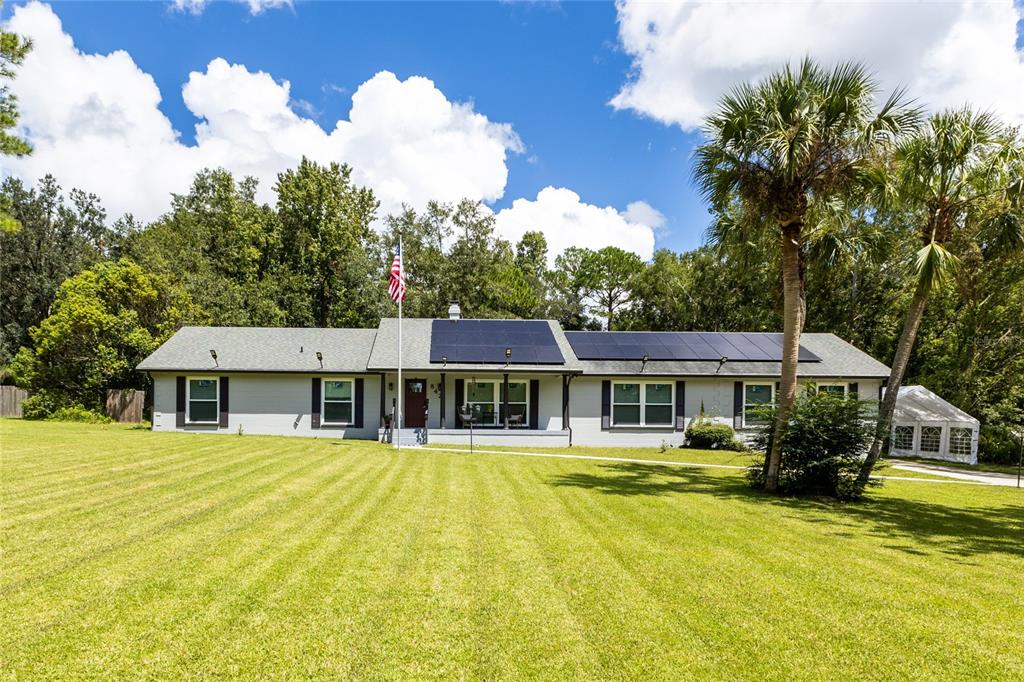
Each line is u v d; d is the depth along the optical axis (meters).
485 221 34.22
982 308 20.89
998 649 3.84
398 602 4.36
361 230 37.94
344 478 9.87
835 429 9.80
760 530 7.16
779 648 3.77
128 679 3.15
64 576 4.61
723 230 13.62
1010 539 7.21
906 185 11.48
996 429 19.62
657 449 18.14
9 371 26.64
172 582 4.58
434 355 18.55
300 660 3.43
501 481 10.29
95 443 12.82
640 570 5.33
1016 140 12.23
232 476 9.42
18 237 33.31
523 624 4.04
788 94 9.65
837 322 26.80
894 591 4.98
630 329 39.50
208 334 20.91
